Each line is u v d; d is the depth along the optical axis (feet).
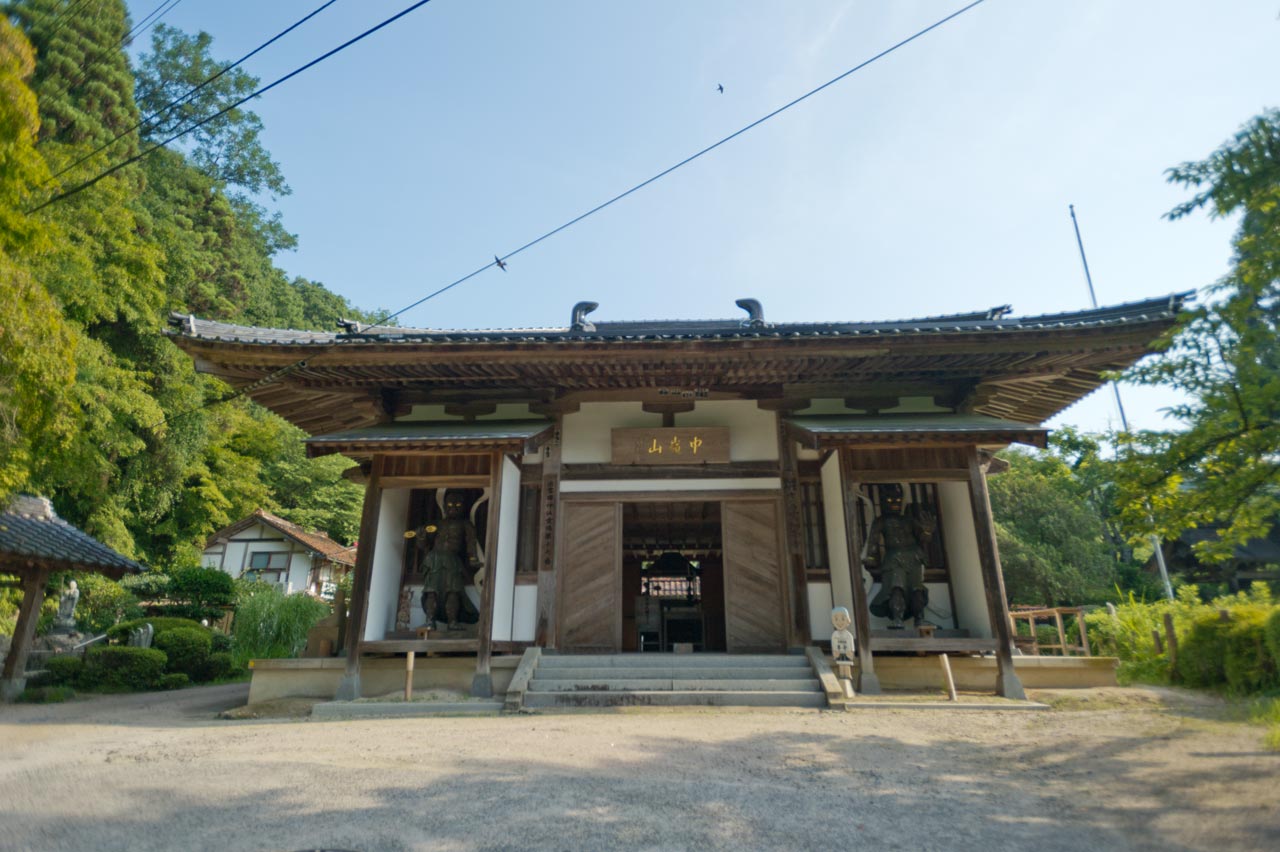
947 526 36.55
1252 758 16.17
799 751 18.33
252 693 30.63
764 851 10.84
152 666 43.60
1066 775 15.62
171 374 76.07
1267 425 16.88
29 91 26.48
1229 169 16.89
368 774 15.42
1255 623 28.40
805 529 36.01
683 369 35.04
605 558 35.65
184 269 84.02
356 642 30.22
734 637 34.35
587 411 38.27
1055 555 85.30
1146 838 11.21
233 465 96.27
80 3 73.20
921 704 26.13
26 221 27.22
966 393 36.50
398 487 32.99
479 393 38.40
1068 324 31.71
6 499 31.58
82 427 58.54
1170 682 32.86
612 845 11.02
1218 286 17.35
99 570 39.45
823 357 33.32
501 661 31.09
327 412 41.86
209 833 11.44
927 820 12.39
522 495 37.09
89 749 19.83
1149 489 18.83
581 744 19.15
